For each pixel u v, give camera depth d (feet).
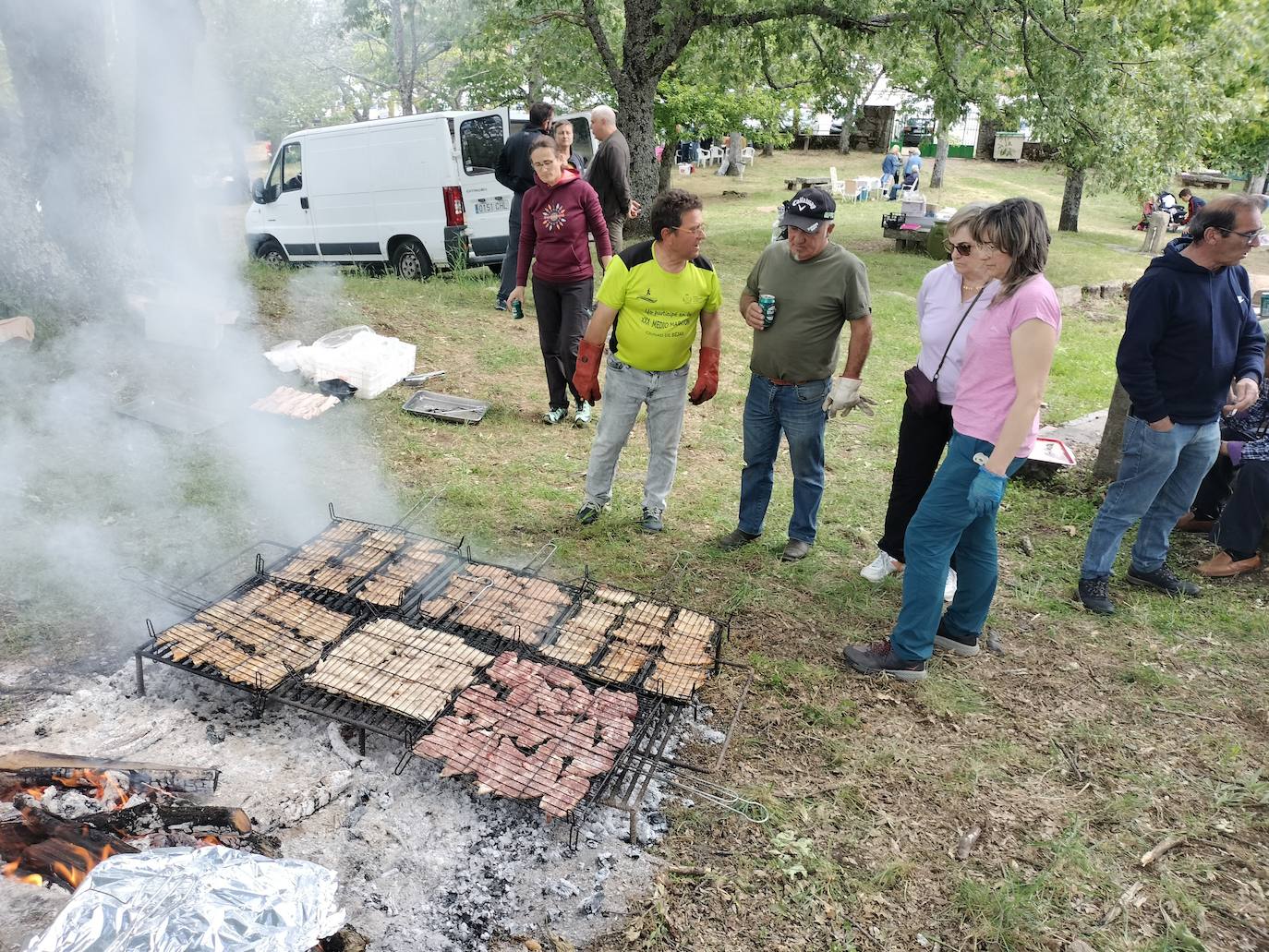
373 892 7.44
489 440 17.43
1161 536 13.08
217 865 6.40
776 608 12.29
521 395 19.99
